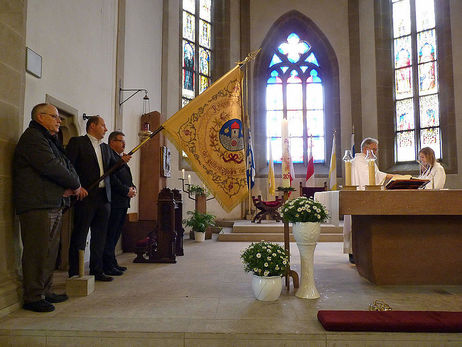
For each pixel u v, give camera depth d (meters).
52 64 4.52
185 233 9.97
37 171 3.12
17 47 3.35
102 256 4.19
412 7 11.66
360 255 4.29
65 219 4.96
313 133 12.99
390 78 12.00
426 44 11.31
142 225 6.70
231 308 3.06
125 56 7.26
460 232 3.89
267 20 13.02
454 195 3.41
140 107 8.10
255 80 12.97
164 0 9.96
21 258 3.38
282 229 8.89
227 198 3.91
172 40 10.35
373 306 2.95
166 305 3.15
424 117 11.29
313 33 13.03
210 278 4.30
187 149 3.90
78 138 4.03
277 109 13.14
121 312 2.95
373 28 12.16
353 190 3.55
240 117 4.07
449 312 2.75
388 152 11.84
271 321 2.73
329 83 12.91
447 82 10.55
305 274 3.43
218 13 12.30
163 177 8.02
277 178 12.48
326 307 3.10
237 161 3.99
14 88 3.29
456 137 10.34
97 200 3.99
